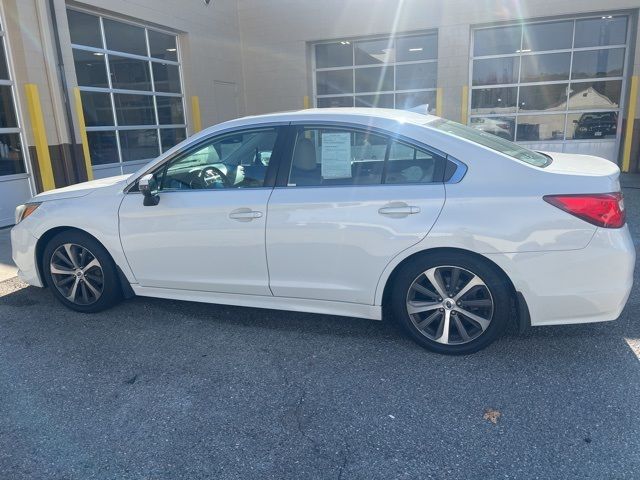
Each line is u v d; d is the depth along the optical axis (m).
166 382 3.12
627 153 12.02
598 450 2.40
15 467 2.40
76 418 2.77
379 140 3.29
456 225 3.06
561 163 3.34
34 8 8.14
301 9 14.05
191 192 3.69
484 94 13.10
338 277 3.39
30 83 8.11
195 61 12.65
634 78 11.60
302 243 3.39
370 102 14.31
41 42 8.30
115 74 10.30
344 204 3.28
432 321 3.35
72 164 8.95
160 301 4.44
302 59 14.35
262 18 14.45
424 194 3.14
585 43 12.15
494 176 3.07
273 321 3.98
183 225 3.67
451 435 2.55
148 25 11.12
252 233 3.49
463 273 3.18
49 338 3.75
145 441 2.57
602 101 12.34
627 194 9.19
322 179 3.40
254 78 14.92
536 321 3.10
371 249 3.25
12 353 3.52
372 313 3.41
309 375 3.16
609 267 2.94
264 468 2.36
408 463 2.36
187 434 2.62
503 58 12.77
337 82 14.53
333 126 3.41
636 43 11.52
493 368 3.16
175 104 12.38
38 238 4.16
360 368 3.22
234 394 2.97
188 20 12.27
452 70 12.97
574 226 2.92
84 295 4.15
